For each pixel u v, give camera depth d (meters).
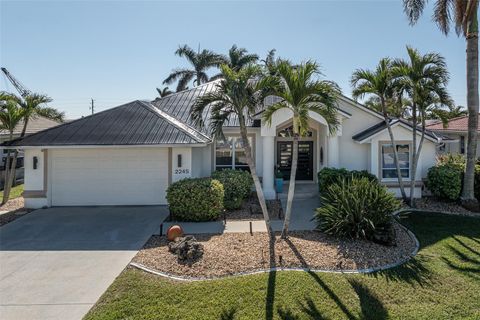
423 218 11.99
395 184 15.44
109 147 12.96
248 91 8.60
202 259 7.72
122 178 14.23
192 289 6.40
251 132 16.62
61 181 14.20
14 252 8.69
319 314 5.59
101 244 9.27
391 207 9.22
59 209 13.62
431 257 8.15
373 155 15.60
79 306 5.90
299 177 19.44
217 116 8.91
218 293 6.24
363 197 9.13
